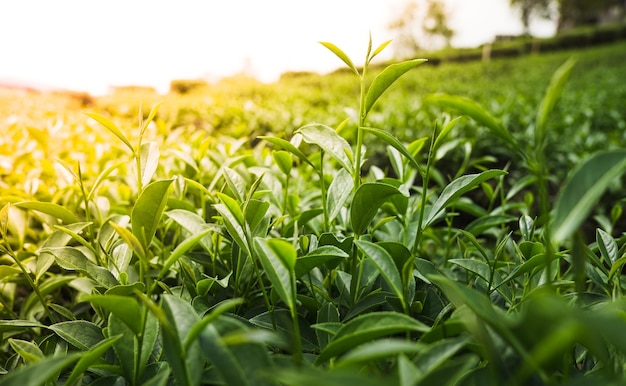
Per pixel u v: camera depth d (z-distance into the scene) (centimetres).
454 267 180
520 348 65
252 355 78
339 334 86
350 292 125
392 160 176
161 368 99
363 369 89
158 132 342
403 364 68
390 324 83
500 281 130
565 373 82
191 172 210
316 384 58
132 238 90
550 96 66
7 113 447
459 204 198
